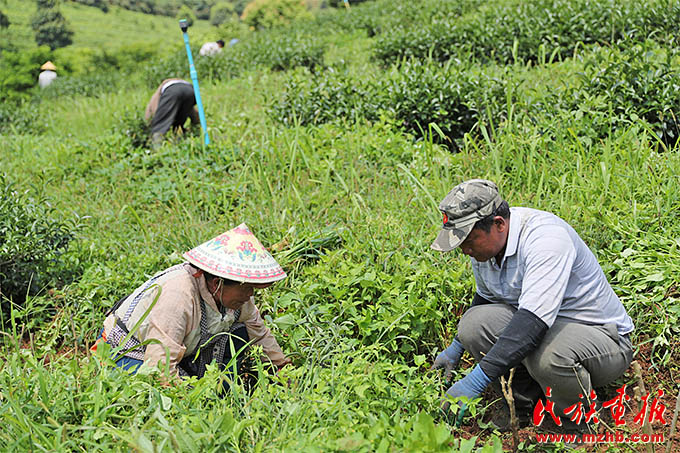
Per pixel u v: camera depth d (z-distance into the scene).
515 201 4.68
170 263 4.47
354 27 14.73
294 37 14.00
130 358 3.10
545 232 2.96
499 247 2.98
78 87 15.87
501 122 5.91
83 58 40.53
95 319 4.08
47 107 14.22
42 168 7.20
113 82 16.03
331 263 4.03
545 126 5.57
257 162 5.87
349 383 2.88
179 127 7.30
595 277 3.04
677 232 4.12
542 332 2.85
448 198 2.96
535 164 5.17
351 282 3.74
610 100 5.76
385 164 5.76
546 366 2.97
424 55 9.59
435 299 3.63
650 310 3.66
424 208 4.73
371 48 11.24
